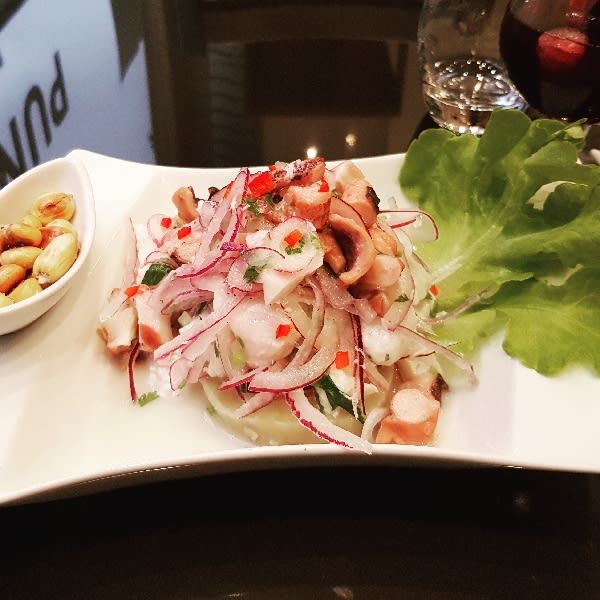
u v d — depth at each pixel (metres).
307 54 0.50
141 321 0.29
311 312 0.28
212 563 0.23
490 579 0.23
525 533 0.24
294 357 0.27
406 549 0.24
